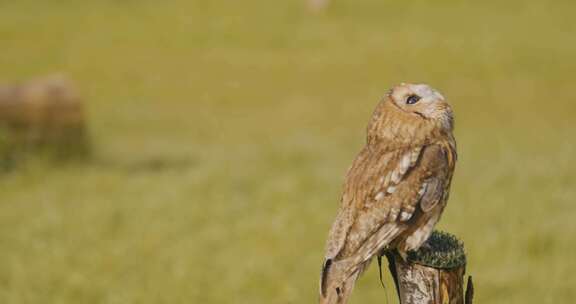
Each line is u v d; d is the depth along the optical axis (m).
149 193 14.93
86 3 37.81
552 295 10.87
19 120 17.34
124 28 34.28
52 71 29.69
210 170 16.27
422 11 35.88
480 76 28.30
